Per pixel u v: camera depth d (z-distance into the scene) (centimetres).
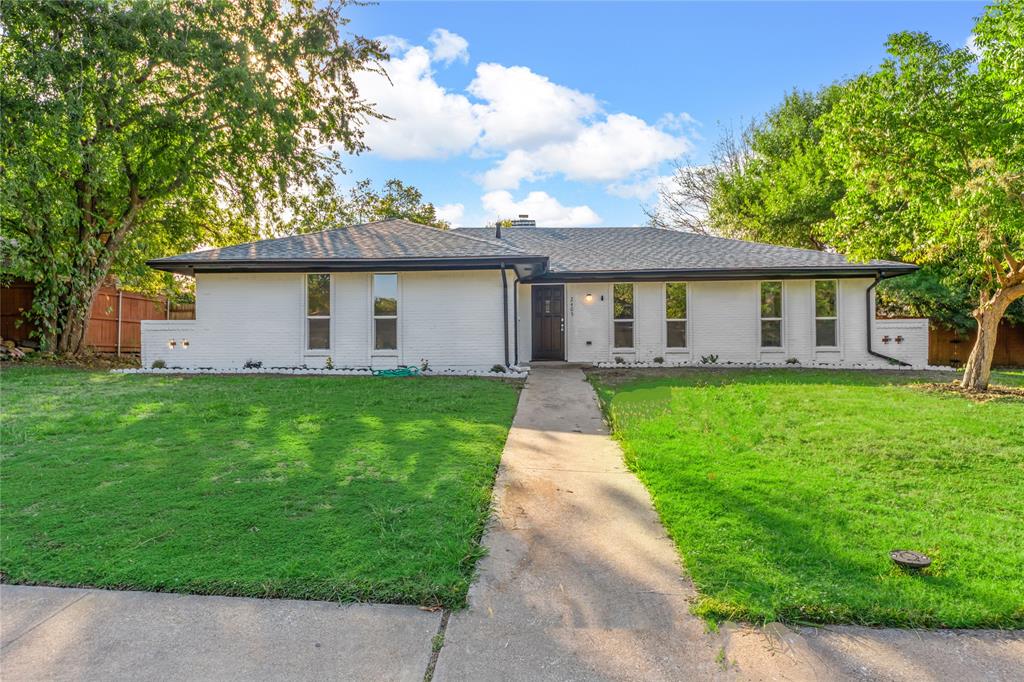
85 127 1221
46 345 1397
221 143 1493
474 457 502
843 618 254
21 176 1123
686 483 433
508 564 311
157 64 1303
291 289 1231
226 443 540
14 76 1105
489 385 966
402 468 464
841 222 934
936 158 805
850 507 384
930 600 265
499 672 221
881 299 1639
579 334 1373
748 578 288
